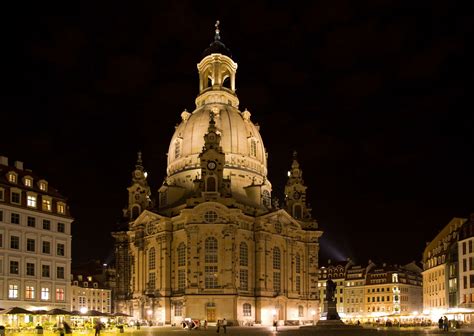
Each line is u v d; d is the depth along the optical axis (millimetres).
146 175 171000
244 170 159125
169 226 146500
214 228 139750
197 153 159125
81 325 109562
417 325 129750
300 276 160875
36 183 114062
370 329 96938
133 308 150625
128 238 160750
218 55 177500
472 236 127438
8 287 102875
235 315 135625
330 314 103875
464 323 118562
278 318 146500
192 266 137500
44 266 110375
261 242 145750
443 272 145875
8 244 104250
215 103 170875
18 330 88812
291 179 173000
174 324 139875
